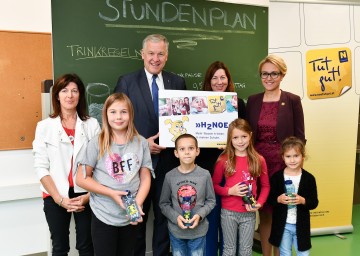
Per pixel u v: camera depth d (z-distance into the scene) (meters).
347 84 3.29
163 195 2.12
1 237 2.71
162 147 2.26
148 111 2.34
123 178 1.81
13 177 2.72
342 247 3.07
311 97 3.23
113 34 2.63
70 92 1.99
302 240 2.13
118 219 1.81
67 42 2.50
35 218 2.81
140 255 2.39
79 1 2.51
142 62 2.74
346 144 3.34
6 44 2.61
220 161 2.27
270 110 2.41
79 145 2.00
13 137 2.69
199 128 2.33
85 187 1.79
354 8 3.25
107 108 1.83
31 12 2.67
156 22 2.76
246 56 3.09
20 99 2.69
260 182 2.28
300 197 2.12
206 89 2.55
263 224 2.48
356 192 4.45
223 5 2.97
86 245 2.00
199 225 2.07
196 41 2.91
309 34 3.19
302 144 2.19
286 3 3.14
